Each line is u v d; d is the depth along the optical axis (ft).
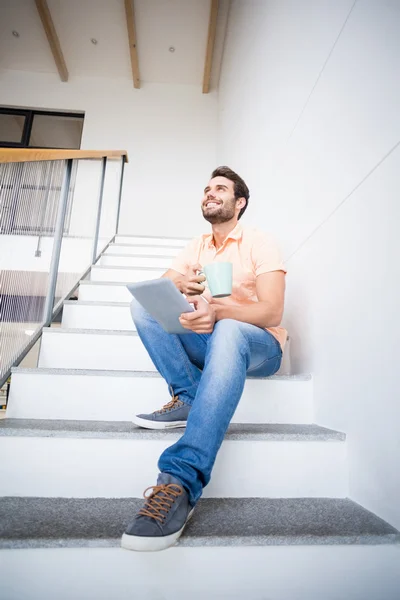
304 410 3.89
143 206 14.17
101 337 4.78
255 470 3.06
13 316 4.23
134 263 8.34
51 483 2.94
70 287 6.53
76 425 3.33
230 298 3.81
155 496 2.26
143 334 3.43
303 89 4.74
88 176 7.65
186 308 2.65
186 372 3.35
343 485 3.09
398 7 2.67
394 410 2.51
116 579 2.18
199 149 14.83
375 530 2.39
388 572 2.30
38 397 3.80
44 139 15.61
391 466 2.51
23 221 4.58
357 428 2.97
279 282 3.45
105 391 3.83
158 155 14.69
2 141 15.14
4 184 4.30
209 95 15.43
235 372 2.62
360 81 3.20
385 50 2.82
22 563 2.16
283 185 5.47
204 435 2.42
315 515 2.65
